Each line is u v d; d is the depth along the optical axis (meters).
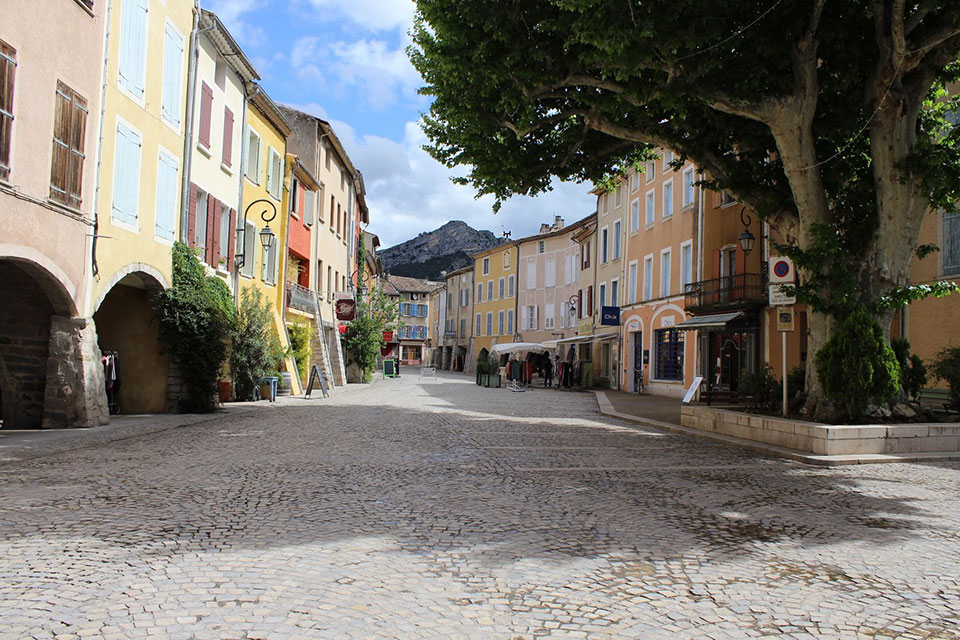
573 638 3.51
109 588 4.03
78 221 12.66
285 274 26.84
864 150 13.81
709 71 11.30
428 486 7.64
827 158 13.68
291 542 5.15
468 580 4.39
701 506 6.89
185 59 17.66
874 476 9.01
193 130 18.05
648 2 10.31
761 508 6.86
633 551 5.17
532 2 11.54
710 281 24.75
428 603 3.95
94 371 13.35
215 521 5.76
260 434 12.60
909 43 11.06
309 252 31.25
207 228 19.48
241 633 3.41
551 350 53.34
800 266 12.32
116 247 14.16
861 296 11.99
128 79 14.51
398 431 13.49
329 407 19.72
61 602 3.79
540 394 31.23
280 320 26.59
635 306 34.03
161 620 3.55
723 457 10.73
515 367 44.34
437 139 15.84
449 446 11.31
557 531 5.73
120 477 7.86
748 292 22.86
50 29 11.60
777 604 4.09
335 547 5.05
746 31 11.68
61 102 11.98
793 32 11.90
